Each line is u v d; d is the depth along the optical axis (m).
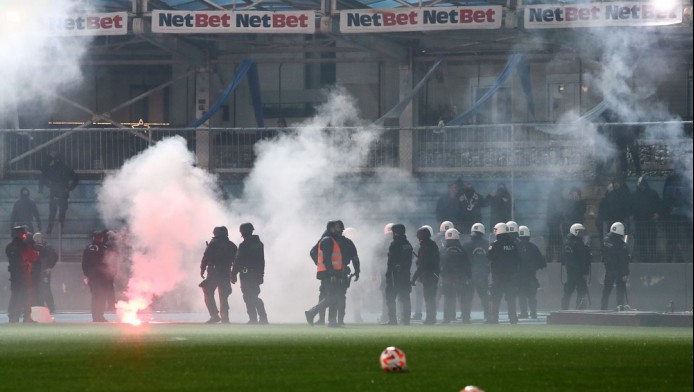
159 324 81.38
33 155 124.94
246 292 81.19
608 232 108.06
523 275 95.25
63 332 65.75
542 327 75.62
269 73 156.12
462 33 137.50
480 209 109.81
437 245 89.00
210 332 65.38
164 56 154.00
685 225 106.81
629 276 107.50
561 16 118.69
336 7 125.69
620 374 36.59
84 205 118.69
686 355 44.81
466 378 35.03
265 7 141.88
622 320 78.56
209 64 148.62
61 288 116.00
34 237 103.31
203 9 140.12
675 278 106.50
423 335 61.03
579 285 99.56
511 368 38.50
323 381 34.16
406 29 122.56
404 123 145.62
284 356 43.88
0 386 33.47
